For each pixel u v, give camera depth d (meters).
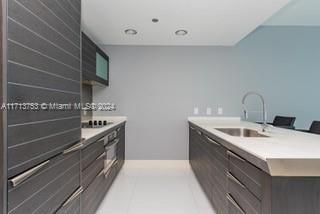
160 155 3.87
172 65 3.84
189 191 2.71
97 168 2.07
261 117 3.84
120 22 2.76
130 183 2.98
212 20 2.67
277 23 3.77
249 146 1.27
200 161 2.78
